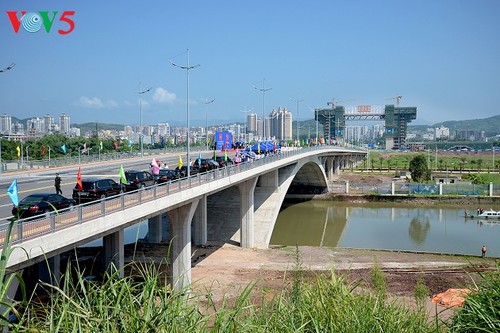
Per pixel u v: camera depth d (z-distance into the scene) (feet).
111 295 31.89
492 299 43.21
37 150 297.12
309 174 372.58
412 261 171.42
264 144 328.49
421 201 357.82
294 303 42.83
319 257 177.27
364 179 466.70
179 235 132.77
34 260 67.00
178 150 362.33
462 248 215.10
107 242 100.53
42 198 87.97
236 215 209.77
